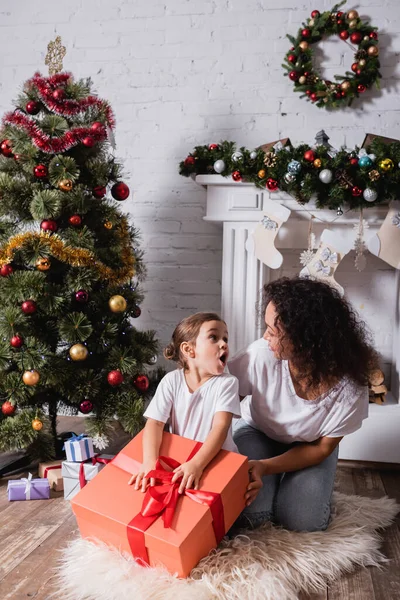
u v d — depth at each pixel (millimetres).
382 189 2371
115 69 3016
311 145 2854
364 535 1652
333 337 1565
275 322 1581
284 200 2561
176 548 1351
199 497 1451
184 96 2971
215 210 2619
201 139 2963
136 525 1413
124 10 3004
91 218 2340
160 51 2980
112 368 2293
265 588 1354
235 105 2928
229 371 1767
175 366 3021
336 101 2768
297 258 2904
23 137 2227
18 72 3092
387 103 2793
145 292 3002
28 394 2227
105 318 2342
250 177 2502
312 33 2773
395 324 2732
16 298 2143
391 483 2238
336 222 2551
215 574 1401
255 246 2531
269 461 1641
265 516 1672
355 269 2859
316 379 1576
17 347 2162
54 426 2430
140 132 3012
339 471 2363
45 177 2246
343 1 2742
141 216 3035
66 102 2287
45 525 1778
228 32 2922
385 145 2379
